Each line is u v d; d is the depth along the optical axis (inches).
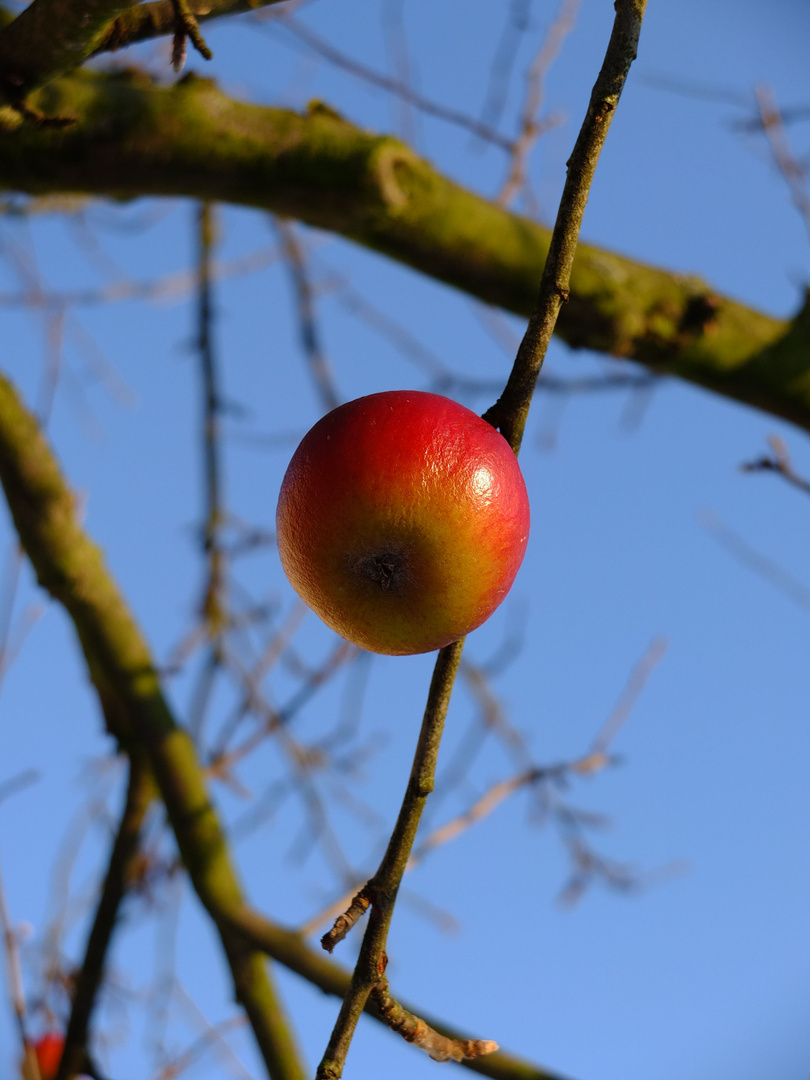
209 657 45.3
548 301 23.6
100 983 37.9
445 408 23.9
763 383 35.5
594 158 23.2
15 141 31.2
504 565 23.8
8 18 31.0
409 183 32.7
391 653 24.4
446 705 24.0
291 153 32.3
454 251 33.7
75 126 31.2
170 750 38.2
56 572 37.6
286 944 34.8
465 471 23.5
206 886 36.2
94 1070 37.5
